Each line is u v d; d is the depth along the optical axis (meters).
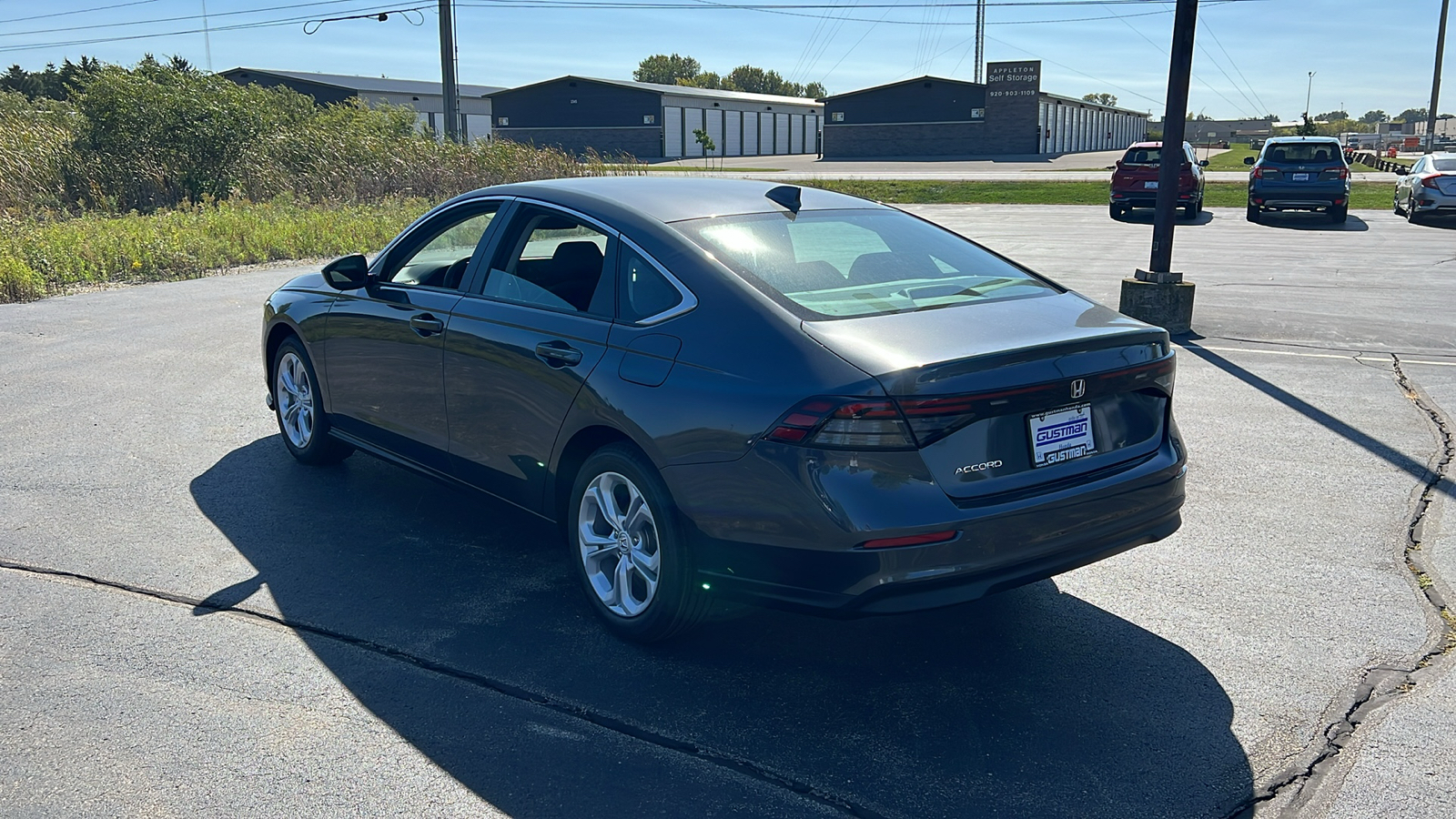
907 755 3.04
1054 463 3.30
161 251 13.77
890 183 36.06
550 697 3.35
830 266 3.74
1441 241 18.73
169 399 7.13
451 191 24.56
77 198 20.86
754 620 3.96
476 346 4.15
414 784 2.88
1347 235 20.20
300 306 5.35
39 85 85.25
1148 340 3.53
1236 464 5.84
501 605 4.03
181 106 21.84
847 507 3.01
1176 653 3.70
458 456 4.40
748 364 3.25
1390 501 5.24
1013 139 64.50
